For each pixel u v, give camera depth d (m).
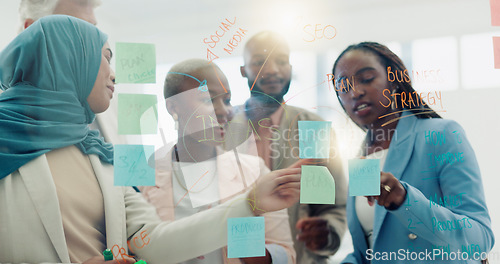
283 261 0.89
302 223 0.92
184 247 0.87
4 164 0.80
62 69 0.83
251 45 0.93
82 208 0.83
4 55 0.83
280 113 0.93
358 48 0.94
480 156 0.97
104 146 0.89
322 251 0.92
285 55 0.93
